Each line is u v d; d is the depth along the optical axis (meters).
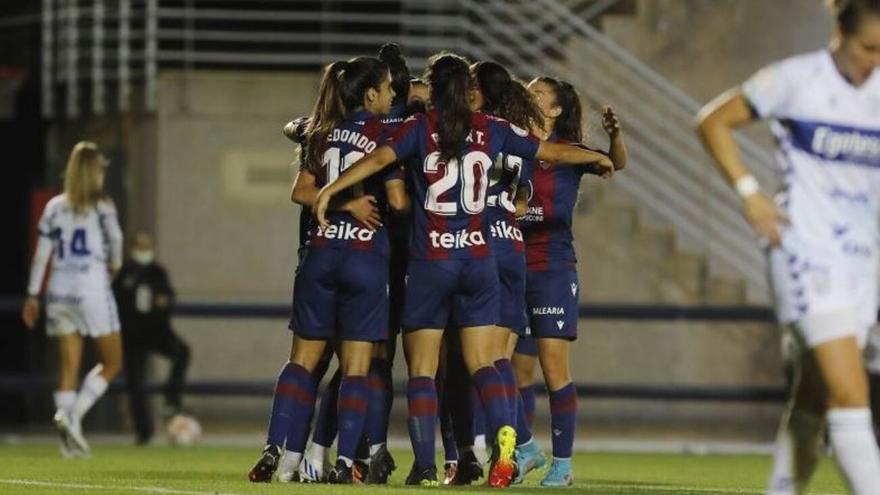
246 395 62.47
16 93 73.00
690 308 62.53
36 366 71.75
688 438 65.06
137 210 65.62
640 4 67.50
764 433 65.12
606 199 65.75
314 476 33.25
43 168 73.50
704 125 22.30
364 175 30.25
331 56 66.69
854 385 21.83
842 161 22.00
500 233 32.44
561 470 34.62
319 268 31.69
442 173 30.64
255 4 69.62
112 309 47.62
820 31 67.00
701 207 65.88
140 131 65.69
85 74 66.94
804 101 21.92
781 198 22.23
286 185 65.38
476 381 31.27
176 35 65.56
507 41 67.25
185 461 45.91
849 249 21.97
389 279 32.62
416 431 31.55
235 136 65.38
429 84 31.16
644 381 64.94
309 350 32.47
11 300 65.44
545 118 34.56
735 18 67.19
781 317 22.22
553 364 34.62
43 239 47.66
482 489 30.73
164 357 61.94
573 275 34.66
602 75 65.69
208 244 65.12
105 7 66.81
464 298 31.19
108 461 45.47
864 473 21.81
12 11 72.56
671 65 67.25
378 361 33.12
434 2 66.44
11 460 45.66
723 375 65.19
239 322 64.94
